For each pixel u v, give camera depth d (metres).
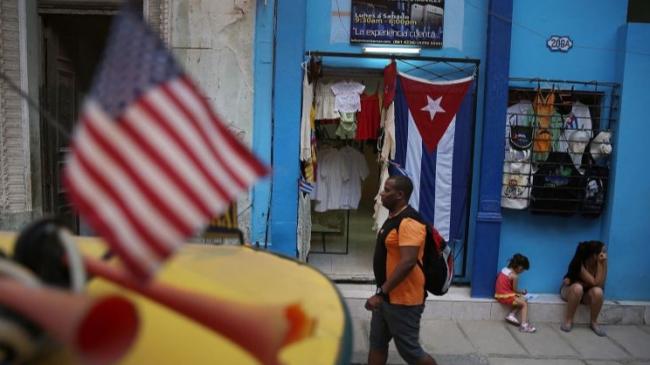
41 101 5.79
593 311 5.46
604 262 5.50
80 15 5.97
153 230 0.98
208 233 2.54
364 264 6.29
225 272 2.04
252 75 5.55
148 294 1.19
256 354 1.09
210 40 5.50
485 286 5.70
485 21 5.75
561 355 4.89
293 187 5.68
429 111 5.55
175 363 1.28
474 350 4.92
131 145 1.02
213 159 1.09
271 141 5.64
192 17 5.47
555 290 5.99
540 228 5.92
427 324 5.48
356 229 7.63
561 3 5.72
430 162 5.63
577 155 5.70
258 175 1.13
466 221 5.85
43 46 5.82
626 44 5.61
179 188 1.03
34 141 5.70
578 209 5.73
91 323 0.92
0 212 5.49
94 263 1.31
